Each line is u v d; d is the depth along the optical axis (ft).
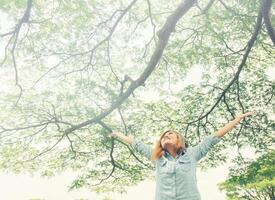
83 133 47.85
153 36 47.21
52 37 43.01
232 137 51.72
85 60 46.73
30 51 42.83
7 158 45.19
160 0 48.26
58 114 45.65
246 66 50.60
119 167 49.75
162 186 12.82
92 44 46.03
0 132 41.09
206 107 50.96
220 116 51.78
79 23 42.55
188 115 51.16
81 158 49.47
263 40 48.32
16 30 38.40
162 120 50.72
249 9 44.47
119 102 41.83
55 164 48.80
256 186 88.38
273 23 43.24
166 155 13.48
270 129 50.29
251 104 50.60
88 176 50.49
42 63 44.91
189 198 12.30
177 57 49.90
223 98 49.29
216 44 49.57
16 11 38.09
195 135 51.44
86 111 46.24
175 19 38.19
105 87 47.11
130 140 14.57
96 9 42.04
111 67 47.19
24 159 46.55
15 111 42.98
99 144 48.88
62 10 41.16
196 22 50.11
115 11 43.75
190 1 37.55
